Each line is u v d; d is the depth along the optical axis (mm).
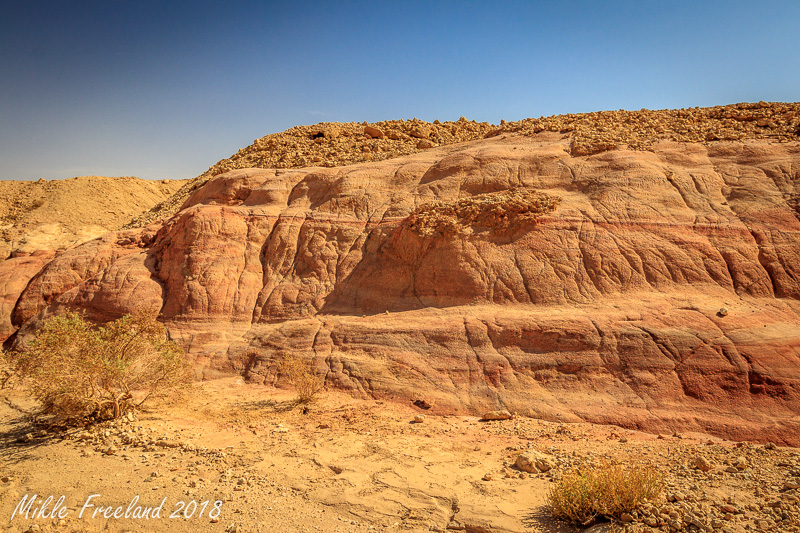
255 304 16219
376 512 6871
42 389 10484
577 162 17328
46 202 35281
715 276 13070
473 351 12203
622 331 11492
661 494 6504
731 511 6016
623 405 10266
